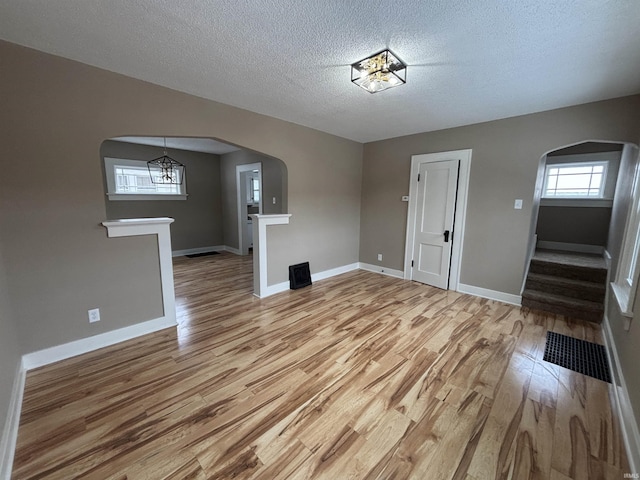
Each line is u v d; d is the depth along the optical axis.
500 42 1.75
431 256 4.09
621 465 1.34
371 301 3.46
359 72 2.14
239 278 4.43
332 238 4.51
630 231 2.38
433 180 3.98
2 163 1.84
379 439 1.48
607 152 4.22
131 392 1.81
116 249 2.36
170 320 2.73
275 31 1.67
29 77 1.88
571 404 1.74
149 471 1.29
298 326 2.77
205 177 6.42
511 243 3.37
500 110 3.03
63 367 2.06
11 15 1.52
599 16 1.48
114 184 5.14
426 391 1.85
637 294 1.75
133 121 2.32
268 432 1.52
